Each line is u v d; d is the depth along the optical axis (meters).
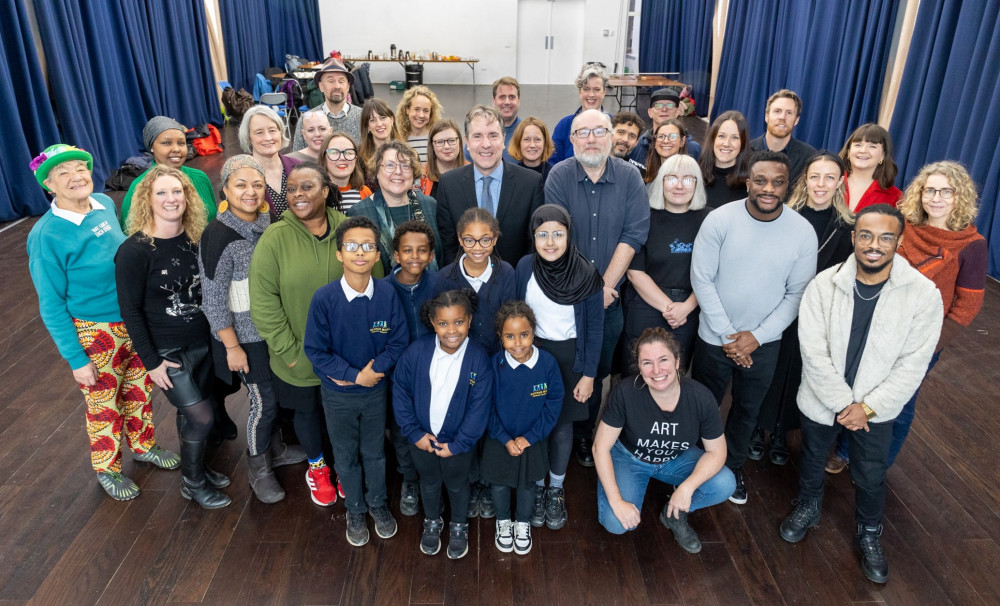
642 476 2.38
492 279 2.16
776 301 2.29
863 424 2.08
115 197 6.48
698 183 2.40
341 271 2.20
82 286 2.22
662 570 2.22
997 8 4.44
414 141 3.83
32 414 2.99
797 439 2.94
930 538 2.32
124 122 7.33
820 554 2.27
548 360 2.12
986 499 2.51
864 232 1.96
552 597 2.11
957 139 4.82
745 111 9.16
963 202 2.13
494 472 2.19
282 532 2.36
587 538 2.37
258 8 12.48
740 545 2.32
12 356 3.47
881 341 2.06
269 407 2.39
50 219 2.16
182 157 2.75
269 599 2.08
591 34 14.83
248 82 11.91
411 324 2.23
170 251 2.18
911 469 2.67
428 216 2.51
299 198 2.06
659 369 2.05
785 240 2.21
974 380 3.28
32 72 5.67
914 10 5.46
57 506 2.44
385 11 14.64
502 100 3.97
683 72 12.37
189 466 2.40
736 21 9.55
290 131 9.39
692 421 2.20
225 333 2.20
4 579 2.11
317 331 2.07
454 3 14.62
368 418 2.20
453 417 2.10
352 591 2.11
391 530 2.34
